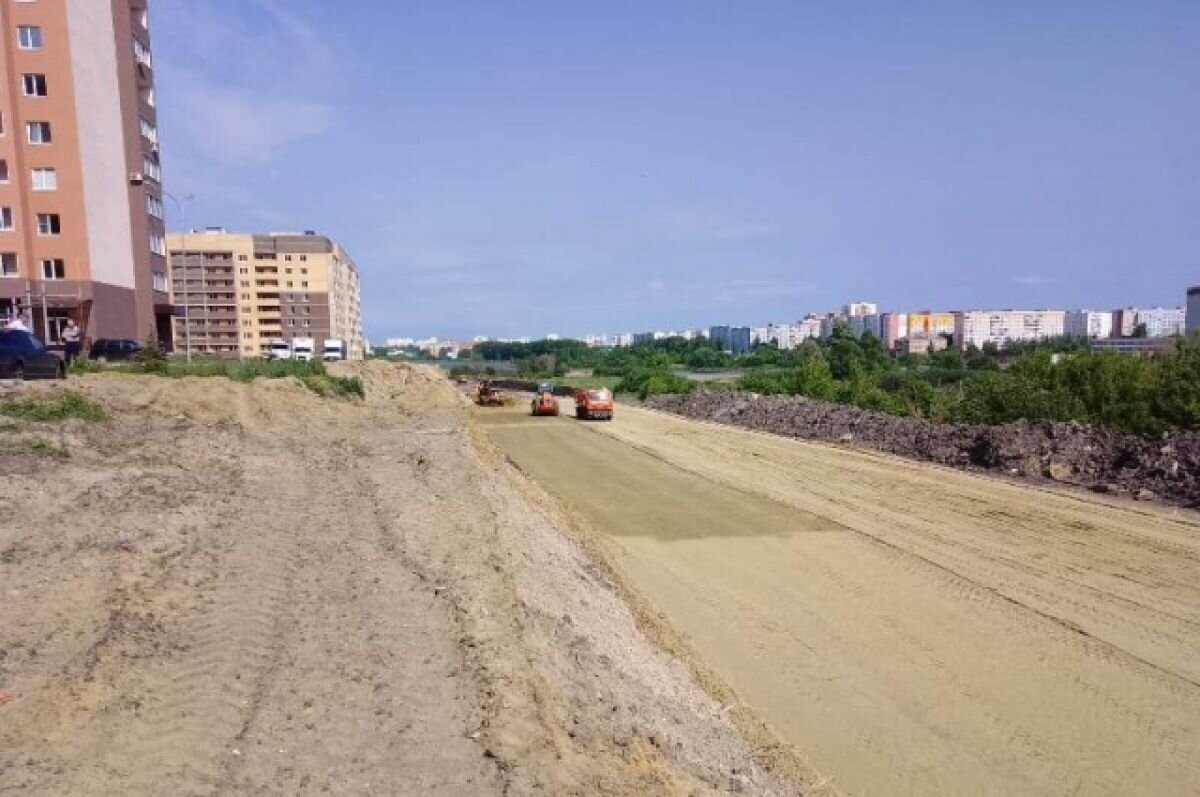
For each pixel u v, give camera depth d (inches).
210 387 1032.8
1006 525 714.2
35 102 1635.1
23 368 895.7
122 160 1887.3
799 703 408.5
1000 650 465.4
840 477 978.1
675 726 309.4
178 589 328.2
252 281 4655.5
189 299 4377.5
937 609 530.0
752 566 632.4
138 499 484.1
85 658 253.9
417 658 274.2
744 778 291.3
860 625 508.7
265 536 423.2
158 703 231.1
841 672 443.5
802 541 698.2
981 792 331.9
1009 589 557.6
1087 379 1106.1
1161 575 571.8
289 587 342.3
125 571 342.6
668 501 877.8
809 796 308.7
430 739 221.9
